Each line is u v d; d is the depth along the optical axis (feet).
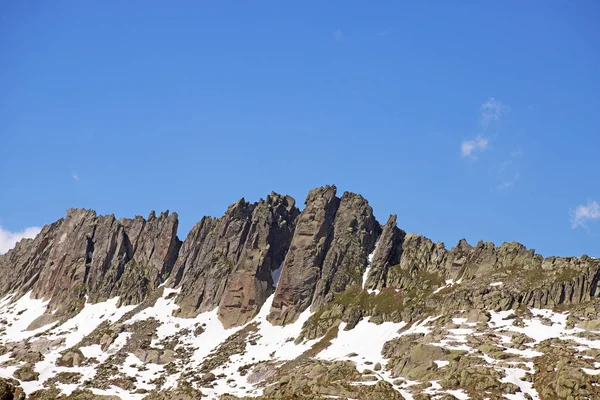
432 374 542.98
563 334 594.24
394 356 611.88
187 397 589.73
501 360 549.54
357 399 513.45
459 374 526.57
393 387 530.27
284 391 569.64
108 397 611.06
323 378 576.20
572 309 639.35
